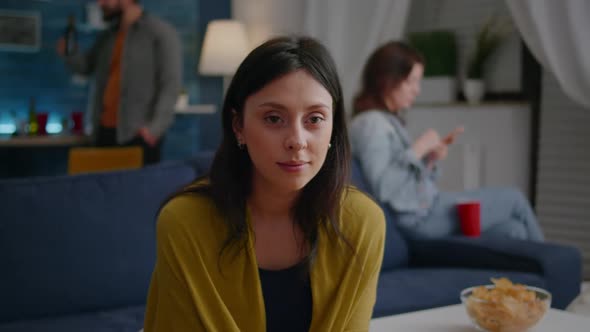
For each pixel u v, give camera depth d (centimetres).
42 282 180
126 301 190
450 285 204
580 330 126
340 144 97
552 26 276
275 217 99
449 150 375
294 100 84
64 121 450
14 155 461
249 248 95
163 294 94
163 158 507
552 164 341
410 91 255
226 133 95
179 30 507
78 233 187
